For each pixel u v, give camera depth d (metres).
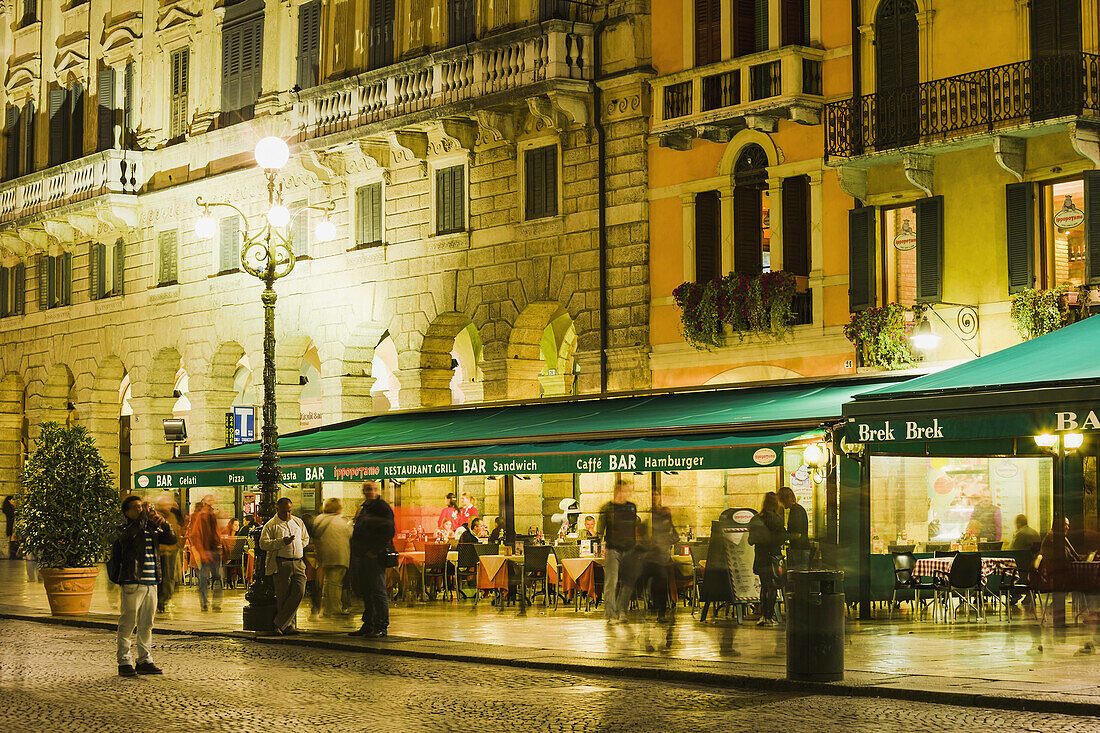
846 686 15.83
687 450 24.47
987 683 15.74
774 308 29.25
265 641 22.59
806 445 23.50
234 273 41.38
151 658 18.56
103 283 46.56
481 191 35.16
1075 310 25.27
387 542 22.34
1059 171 25.80
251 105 41.25
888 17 28.20
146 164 44.72
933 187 27.58
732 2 30.38
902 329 27.28
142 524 18.50
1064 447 25.22
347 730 13.70
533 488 34.78
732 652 19.20
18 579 40.03
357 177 38.28
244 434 38.66
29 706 15.43
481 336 35.00
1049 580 21.98
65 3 48.69
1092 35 25.27
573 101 32.56
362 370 38.50
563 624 24.06
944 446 25.72
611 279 32.47
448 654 19.73
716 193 31.06
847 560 24.83
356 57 38.06
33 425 49.78
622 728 13.63
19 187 48.50
